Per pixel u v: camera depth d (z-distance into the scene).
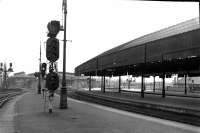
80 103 27.86
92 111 19.62
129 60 31.30
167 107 18.88
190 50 20.95
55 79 17.92
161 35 29.66
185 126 13.46
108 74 60.34
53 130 11.42
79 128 11.98
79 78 126.19
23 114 17.11
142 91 34.91
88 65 50.38
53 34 17.78
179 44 22.27
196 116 15.35
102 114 17.84
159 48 25.23
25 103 26.39
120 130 11.65
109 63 37.97
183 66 34.50
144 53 27.95
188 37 21.17
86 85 123.69
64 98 21.12
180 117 16.11
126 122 14.25
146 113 18.42
